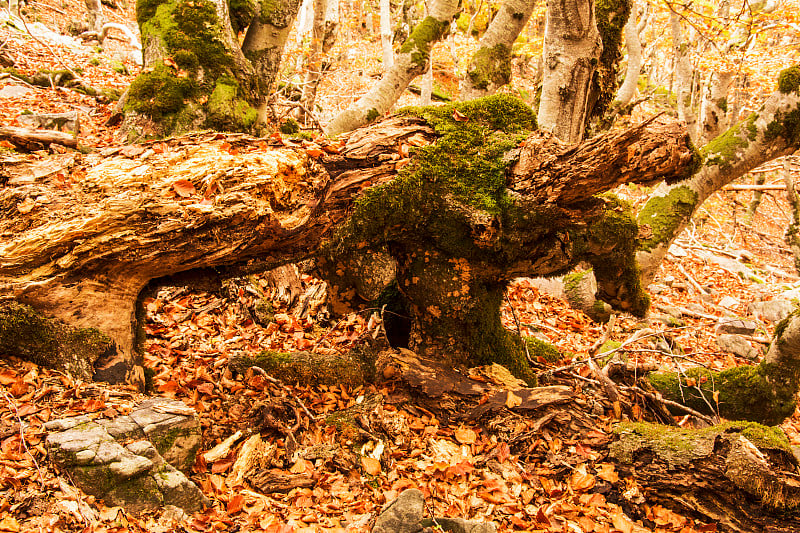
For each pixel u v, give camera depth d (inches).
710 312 336.8
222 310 210.5
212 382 144.3
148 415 102.2
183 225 113.3
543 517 110.5
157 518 89.7
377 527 93.4
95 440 90.5
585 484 122.8
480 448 131.3
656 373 193.5
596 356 206.1
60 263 110.3
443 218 143.6
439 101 561.9
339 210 136.3
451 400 142.0
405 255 156.0
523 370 169.5
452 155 142.4
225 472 107.7
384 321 177.6
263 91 226.4
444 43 620.1
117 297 119.4
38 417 95.8
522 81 706.8
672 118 123.3
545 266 158.7
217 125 199.5
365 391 149.3
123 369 118.9
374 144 137.3
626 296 181.8
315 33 346.0
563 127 219.3
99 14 558.3
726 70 373.4
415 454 127.6
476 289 156.5
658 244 276.5
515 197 138.8
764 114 261.0
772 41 538.9
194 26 197.6
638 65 359.9
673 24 385.4
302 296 223.8
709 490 117.1
